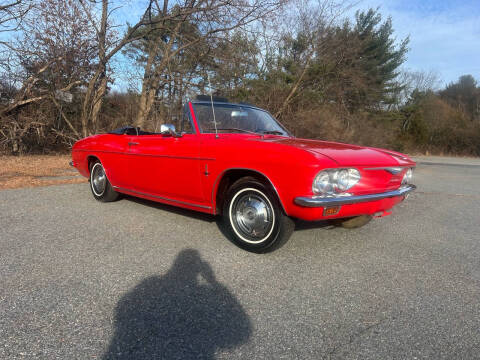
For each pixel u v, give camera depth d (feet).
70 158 37.88
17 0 31.86
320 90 54.13
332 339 5.76
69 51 35.17
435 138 116.88
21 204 15.28
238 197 9.89
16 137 39.32
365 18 83.15
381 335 5.91
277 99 45.91
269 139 10.39
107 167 14.96
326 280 8.09
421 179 32.09
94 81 39.01
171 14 40.16
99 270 8.33
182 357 5.21
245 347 5.49
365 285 7.89
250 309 6.68
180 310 6.58
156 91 42.06
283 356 5.28
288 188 8.41
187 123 11.91
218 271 8.43
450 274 8.71
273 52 48.19
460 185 28.04
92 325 6.00
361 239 11.44
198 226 12.25
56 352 5.24
